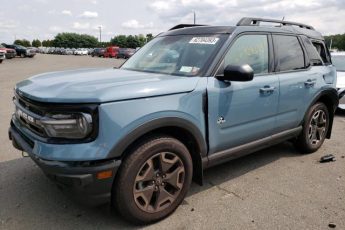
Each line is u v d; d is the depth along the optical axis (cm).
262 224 313
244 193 375
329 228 308
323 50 525
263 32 405
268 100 397
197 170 346
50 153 265
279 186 394
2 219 315
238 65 321
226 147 365
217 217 324
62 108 264
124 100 273
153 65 389
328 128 532
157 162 306
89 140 265
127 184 285
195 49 368
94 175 265
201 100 325
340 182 407
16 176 407
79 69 411
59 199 353
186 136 330
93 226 307
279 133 437
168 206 319
